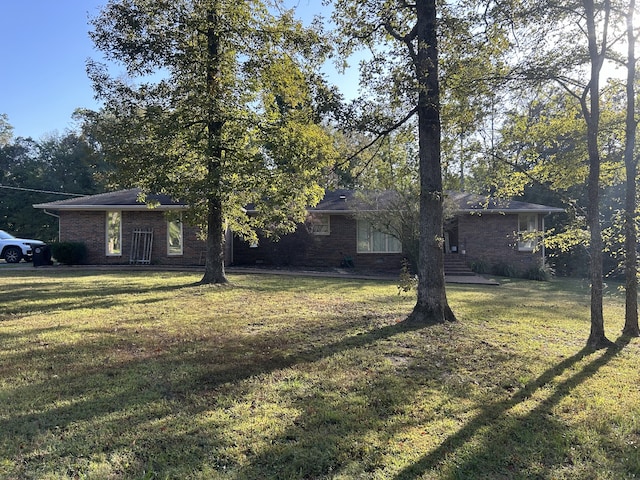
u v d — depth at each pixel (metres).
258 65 11.49
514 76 7.12
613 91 8.23
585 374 5.16
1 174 39.53
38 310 8.49
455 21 6.93
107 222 19.61
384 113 7.91
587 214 7.02
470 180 9.56
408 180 10.32
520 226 20.39
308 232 20.61
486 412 4.00
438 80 7.64
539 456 3.23
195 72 11.24
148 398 4.15
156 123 10.81
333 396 4.30
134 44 10.63
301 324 7.55
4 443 3.24
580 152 8.69
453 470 3.00
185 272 16.25
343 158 9.42
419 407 4.09
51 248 18.66
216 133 11.37
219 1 10.80
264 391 4.39
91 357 5.43
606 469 3.08
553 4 6.43
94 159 11.98
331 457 3.14
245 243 21.33
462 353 5.95
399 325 7.50
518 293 13.12
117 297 10.21
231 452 3.18
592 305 6.62
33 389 4.34
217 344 6.15
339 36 8.47
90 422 3.62
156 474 2.87
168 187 11.13
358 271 19.14
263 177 11.64
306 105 10.21
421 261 8.03
